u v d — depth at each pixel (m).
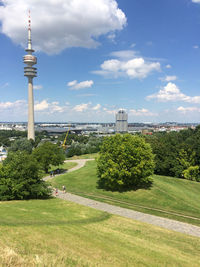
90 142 166.75
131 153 54.34
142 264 18.08
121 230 28.70
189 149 73.81
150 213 42.00
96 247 20.53
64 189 57.97
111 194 54.91
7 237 19.89
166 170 77.44
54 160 82.56
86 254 18.41
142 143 58.28
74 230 25.36
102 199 51.19
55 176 78.88
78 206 41.69
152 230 31.00
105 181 59.38
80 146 165.00
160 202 48.75
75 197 52.88
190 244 26.44
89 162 106.69
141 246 22.94
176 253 22.41
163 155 75.25
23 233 21.67
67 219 30.88
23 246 18.05
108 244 21.97
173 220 38.44
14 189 42.72
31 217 29.28
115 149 54.44
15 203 40.06
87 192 58.25
